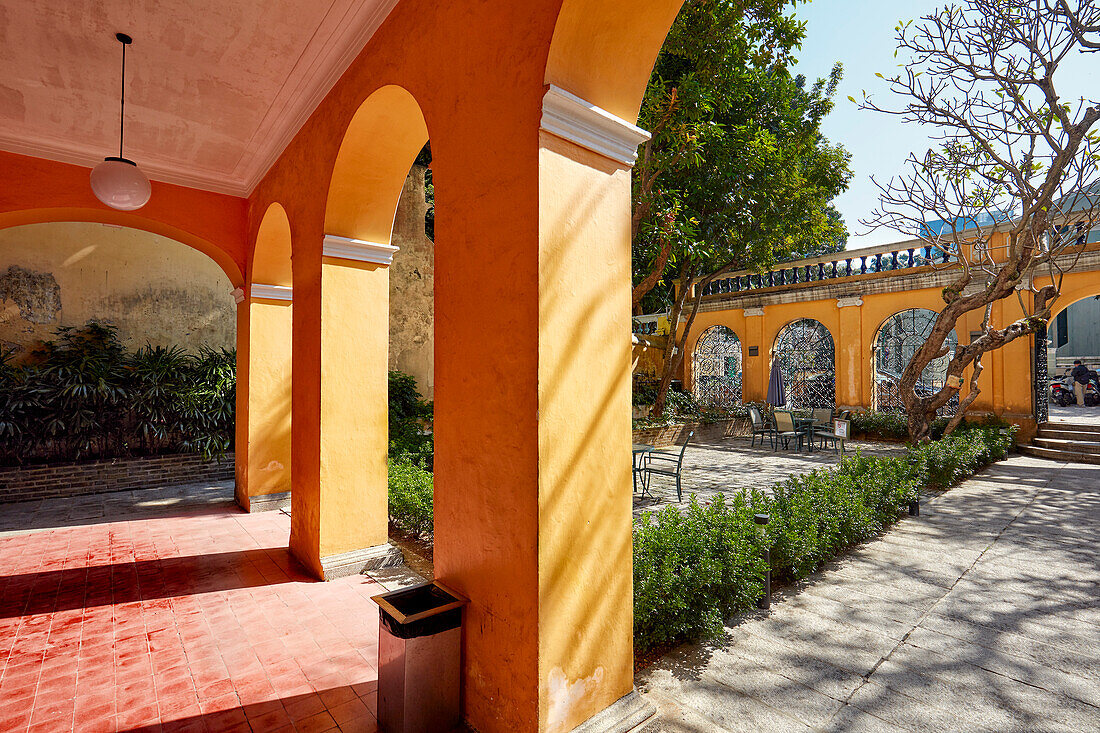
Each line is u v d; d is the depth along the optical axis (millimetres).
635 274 10469
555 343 2201
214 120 4973
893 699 2678
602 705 2396
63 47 3902
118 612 3838
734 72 8641
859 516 4938
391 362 10781
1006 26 7230
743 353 16141
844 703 2645
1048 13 7039
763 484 8000
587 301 2359
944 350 9320
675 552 3418
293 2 3436
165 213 6219
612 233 2498
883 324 13555
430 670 2398
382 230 4684
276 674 3037
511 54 2316
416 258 11211
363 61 3697
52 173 5535
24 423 7336
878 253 13789
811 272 15211
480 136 2494
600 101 2436
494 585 2348
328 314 4422
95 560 4945
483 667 2408
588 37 2209
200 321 9289
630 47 2389
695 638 3266
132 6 3471
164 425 8375
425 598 2684
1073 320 19703
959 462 7664
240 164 5918
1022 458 10258
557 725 2188
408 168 4348
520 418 2217
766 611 3684
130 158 5723
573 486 2271
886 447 11609
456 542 2598
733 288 16641
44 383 7551
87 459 7832
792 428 11492
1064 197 7730
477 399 2471
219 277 9492
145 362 8383
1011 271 8320
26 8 3480
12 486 7199
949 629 3422
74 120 4965
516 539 2227
